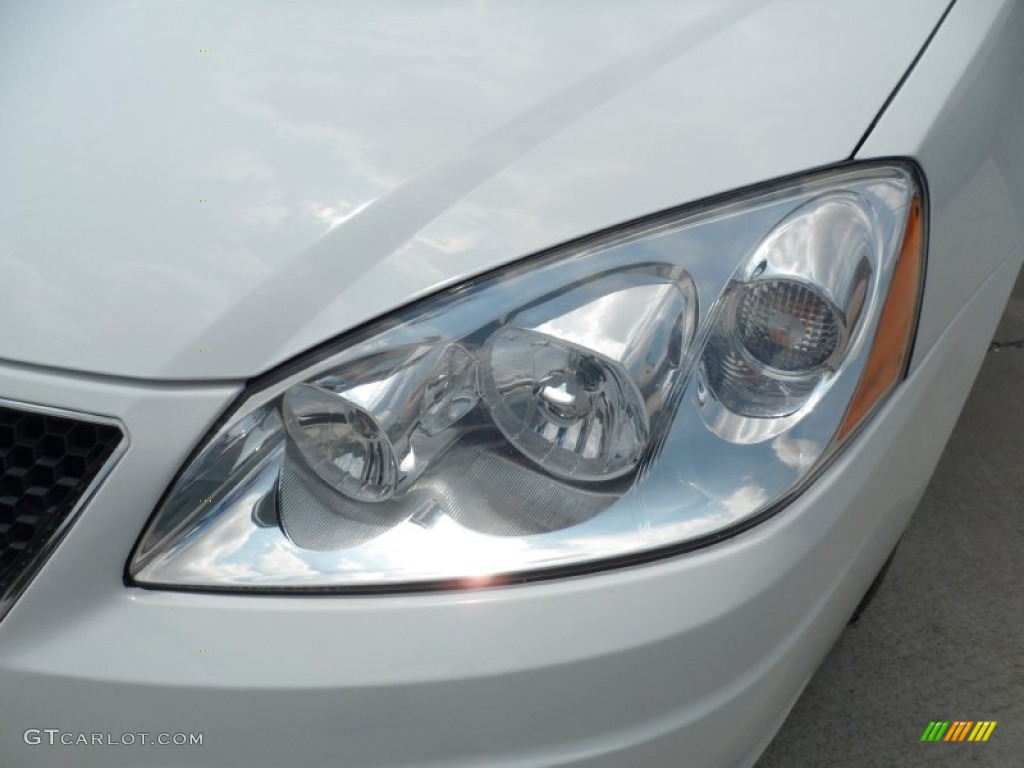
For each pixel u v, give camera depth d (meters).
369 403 1.11
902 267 1.22
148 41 1.37
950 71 1.33
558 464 1.14
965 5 1.45
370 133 1.22
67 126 1.29
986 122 1.40
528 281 1.14
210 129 1.25
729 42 1.30
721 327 1.15
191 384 1.11
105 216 1.20
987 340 1.67
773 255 1.15
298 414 1.12
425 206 1.16
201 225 1.17
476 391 1.14
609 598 1.09
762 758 1.87
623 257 1.14
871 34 1.34
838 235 1.16
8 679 1.10
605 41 1.30
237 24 1.38
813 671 1.53
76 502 1.10
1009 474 2.72
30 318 1.15
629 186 1.17
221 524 1.11
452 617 1.07
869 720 1.97
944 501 2.60
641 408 1.13
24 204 1.23
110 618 1.09
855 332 1.18
